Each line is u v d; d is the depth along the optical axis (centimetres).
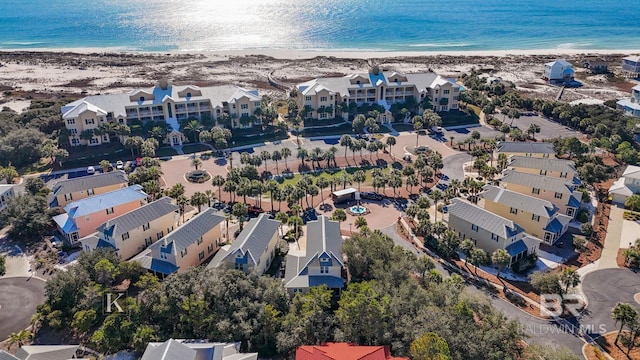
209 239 8694
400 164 13250
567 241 9338
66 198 9969
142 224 8675
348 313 6284
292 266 7931
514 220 9669
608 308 7269
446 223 9875
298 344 6181
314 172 12662
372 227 9950
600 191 11394
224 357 5741
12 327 6788
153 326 6456
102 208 9225
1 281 7881
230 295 6594
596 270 8294
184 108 15175
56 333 6681
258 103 15550
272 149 14262
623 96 19888
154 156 13512
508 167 11688
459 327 5988
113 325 6322
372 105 16688
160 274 7719
